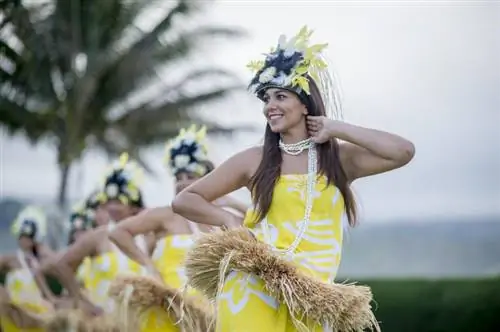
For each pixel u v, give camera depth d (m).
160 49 43.69
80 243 16.31
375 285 26.61
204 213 9.69
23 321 19.44
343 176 9.41
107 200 15.73
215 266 9.31
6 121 44.44
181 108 44.97
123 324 11.49
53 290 30.30
